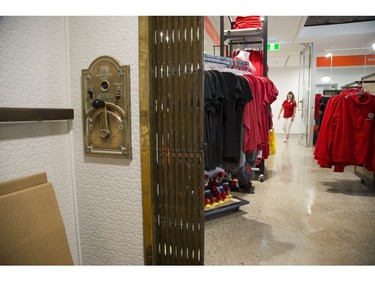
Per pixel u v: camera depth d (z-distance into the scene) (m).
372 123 3.07
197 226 1.26
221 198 2.68
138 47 1.17
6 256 0.91
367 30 6.10
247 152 2.24
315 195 3.25
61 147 1.31
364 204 2.93
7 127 1.05
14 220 0.94
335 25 6.26
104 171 1.31
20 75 1.11
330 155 3.32
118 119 1.22
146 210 1.23
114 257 1.34
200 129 1.20
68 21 1.30
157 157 1.26
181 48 1.18
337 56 8.21
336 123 3.22
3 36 1.04
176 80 1.20
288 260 1.82
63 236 1.11
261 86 2.62
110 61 1.21
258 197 3.18
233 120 2.06
